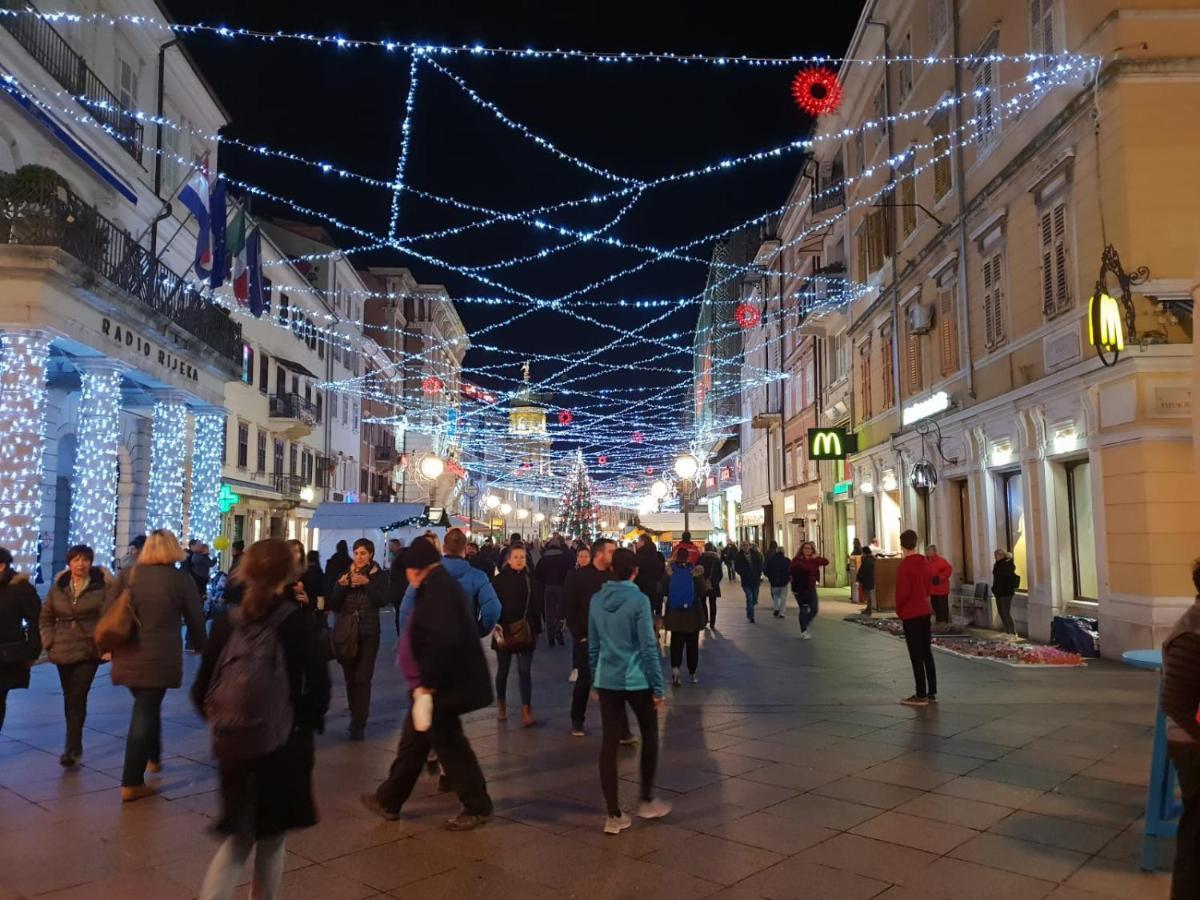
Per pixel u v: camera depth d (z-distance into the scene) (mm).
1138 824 5406
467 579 7512
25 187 13570
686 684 10727
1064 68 13414
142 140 20656
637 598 5629
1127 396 12062
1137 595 11898
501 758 7191
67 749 6906
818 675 11391
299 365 34250
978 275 17109
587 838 5230
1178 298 11836
